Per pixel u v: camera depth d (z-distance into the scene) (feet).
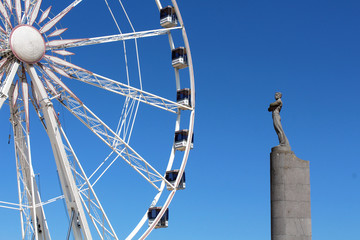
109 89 151.53
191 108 169.78
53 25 139.95
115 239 142.82
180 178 160.35
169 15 171.63
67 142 140.77
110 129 146.82
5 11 135.13
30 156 138.62
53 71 141.28
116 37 152.25
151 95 158.61
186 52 171.94
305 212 93.81
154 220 153.69
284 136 96.32
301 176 94.68
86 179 141.90
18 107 144.15
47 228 148.15
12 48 133.59
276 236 93.40
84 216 135.85
